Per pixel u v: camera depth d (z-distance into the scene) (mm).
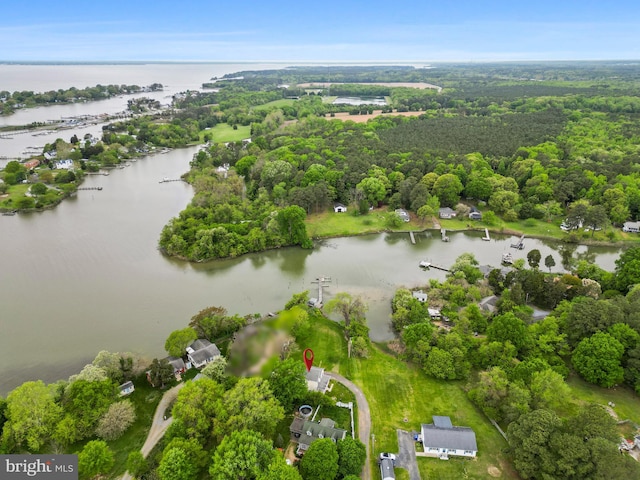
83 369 85125
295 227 149875
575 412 75000
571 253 141750
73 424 67812
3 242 153000
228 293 122625
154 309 113812
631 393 80000
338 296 106625
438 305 109438
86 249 148250
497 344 85688
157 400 79625
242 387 71688
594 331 85562
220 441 65812
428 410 78188
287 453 68500
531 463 61469
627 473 54062
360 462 63906
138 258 142500
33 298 117688
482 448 69812
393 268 138250
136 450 68812
